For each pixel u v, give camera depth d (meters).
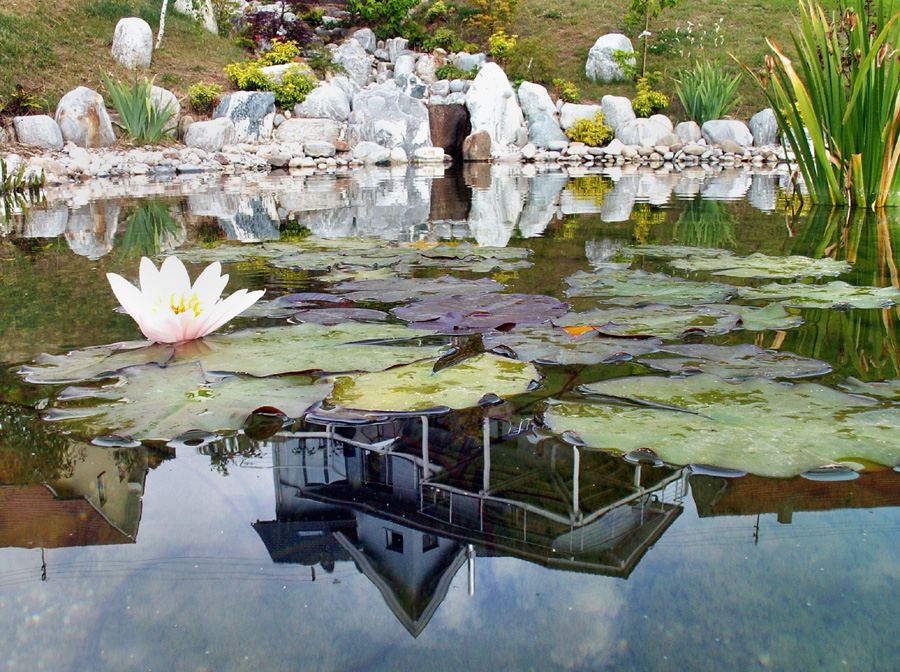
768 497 0.71
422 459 0.84
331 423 0.96
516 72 12.48
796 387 1.02
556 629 0.52
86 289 1.84
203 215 3.77
